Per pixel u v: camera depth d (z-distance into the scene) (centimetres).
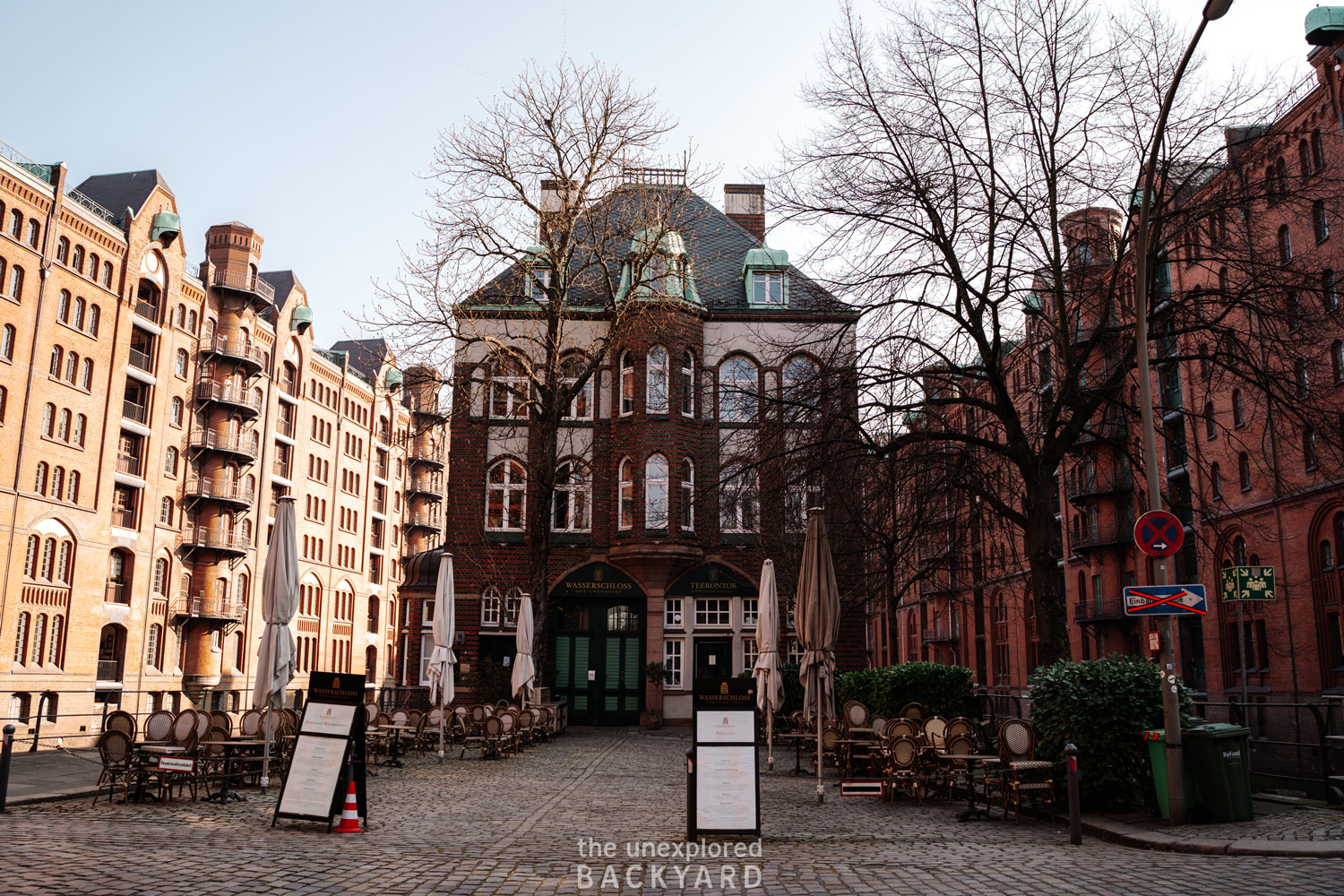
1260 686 3500
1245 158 1712
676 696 3238
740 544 3294
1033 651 5241
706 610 3316
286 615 1602
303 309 7288
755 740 1112
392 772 1812
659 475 3262
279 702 1603
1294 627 3322
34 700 4472
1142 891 815
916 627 7338
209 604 5975
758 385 2050
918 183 1756
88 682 4838
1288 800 1371
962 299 1800
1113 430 2542
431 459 9544
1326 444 1648
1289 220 3009
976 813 1318
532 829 1165
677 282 3388
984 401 1819
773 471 1897
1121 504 4512
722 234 3869
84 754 2481
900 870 915
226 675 6216
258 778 1555
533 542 2870
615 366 3381
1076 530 4972
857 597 2833
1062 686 1338
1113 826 1169
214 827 1121
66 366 4769
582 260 3525
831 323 1881
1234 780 1206
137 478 5397
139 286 5491
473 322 3017
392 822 1208
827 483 1883
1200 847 1031
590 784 1662
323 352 8031
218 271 6244
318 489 7581
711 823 1088
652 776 1811
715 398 2048
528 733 2438
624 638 3294
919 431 1852
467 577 3275
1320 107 3111
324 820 1116
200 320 6053
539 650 2825
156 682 5584
